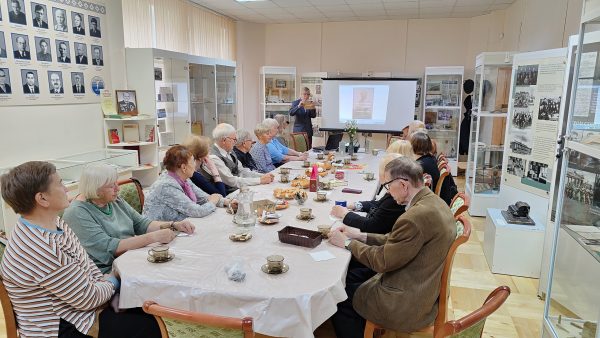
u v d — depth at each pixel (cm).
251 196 232
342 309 195
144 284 159
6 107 336
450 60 767
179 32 623
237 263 165
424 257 168
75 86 404
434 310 174
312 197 291
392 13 720
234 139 375
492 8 664
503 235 328
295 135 593
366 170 406
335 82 723
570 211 208
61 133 391
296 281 157
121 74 463
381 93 704
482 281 321
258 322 147
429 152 358
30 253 150
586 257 197
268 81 814
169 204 242
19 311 156
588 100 196
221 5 666
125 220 219
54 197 154
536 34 508
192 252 186
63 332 159
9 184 148
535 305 283
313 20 796
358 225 229
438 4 640
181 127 542
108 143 447
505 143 419
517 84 401
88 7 414
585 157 197
